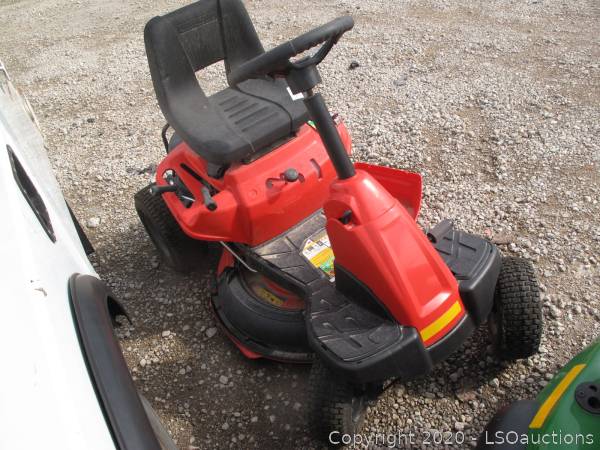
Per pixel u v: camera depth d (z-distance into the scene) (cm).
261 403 276
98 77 610
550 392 205
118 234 396
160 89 290
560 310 287
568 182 361
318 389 226
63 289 188
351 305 231
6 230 167
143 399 212
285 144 281
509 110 433
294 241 285
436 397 261
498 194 362
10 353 132
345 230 214
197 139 273
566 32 520
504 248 325
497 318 247
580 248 316
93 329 184
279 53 190
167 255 350
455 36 546
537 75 467
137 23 725
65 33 739
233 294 294
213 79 553
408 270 208
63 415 129
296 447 256
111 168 463
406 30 573
